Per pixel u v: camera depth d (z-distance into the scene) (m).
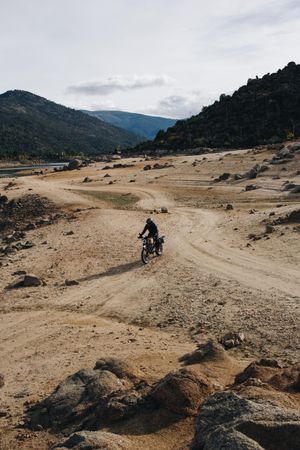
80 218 39.81
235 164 64.88
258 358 11.66
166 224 34.12
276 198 42.78
